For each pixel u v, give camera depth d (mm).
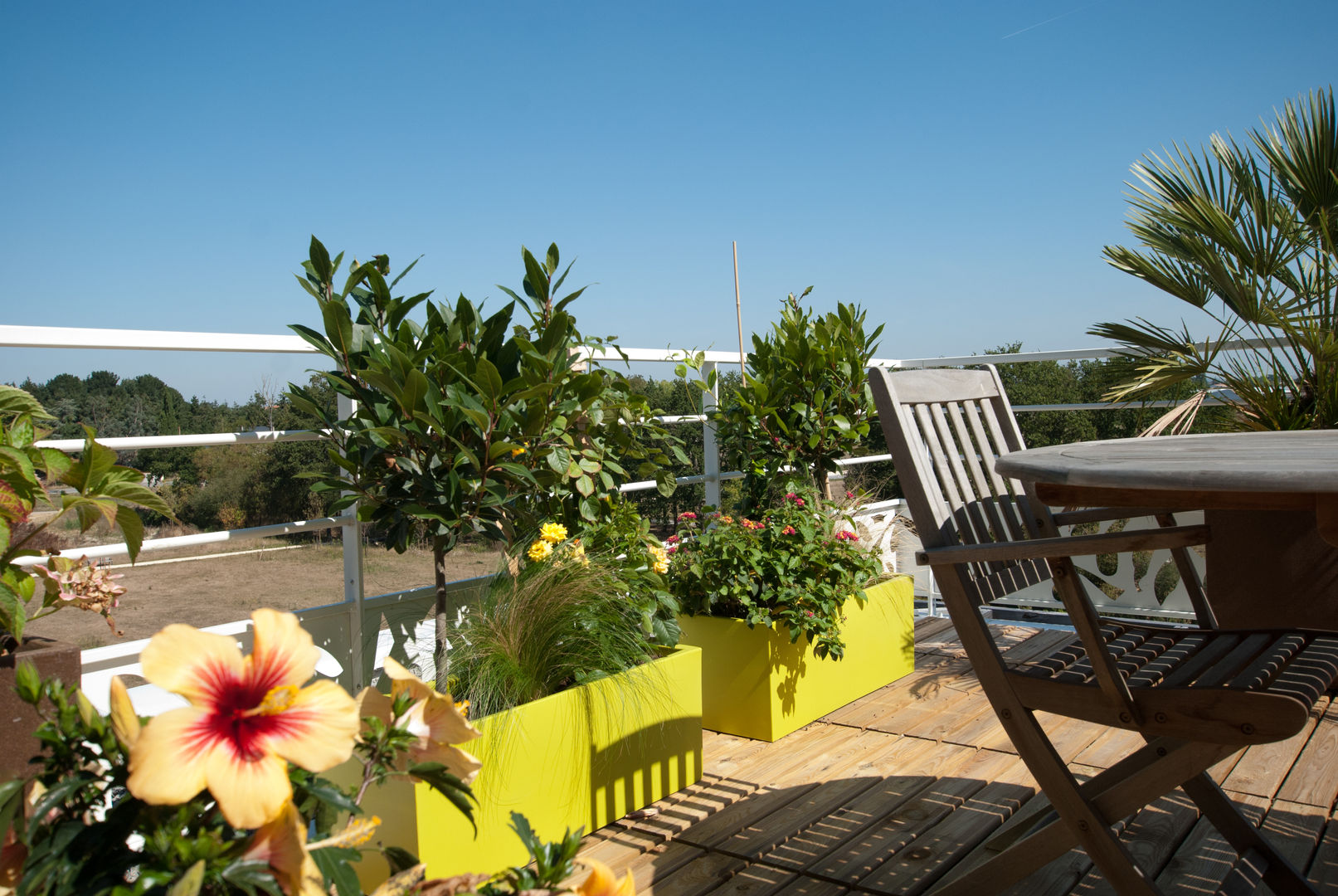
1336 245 3383
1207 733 1434
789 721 2785
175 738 667
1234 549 3018
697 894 1842
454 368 2070
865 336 3658
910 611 3445
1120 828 2062
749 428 3520
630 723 2211
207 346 2059
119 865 702
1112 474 1286
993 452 2229
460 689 2066
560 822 2033
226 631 2115
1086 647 1513
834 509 3336
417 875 792
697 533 3049
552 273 2371
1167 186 3773
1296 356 3408
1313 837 2016
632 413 2674
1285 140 3584
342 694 754
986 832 2074
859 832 2094
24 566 1454
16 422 1383
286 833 684
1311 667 1552
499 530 2297
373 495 2152
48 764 721
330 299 2072
